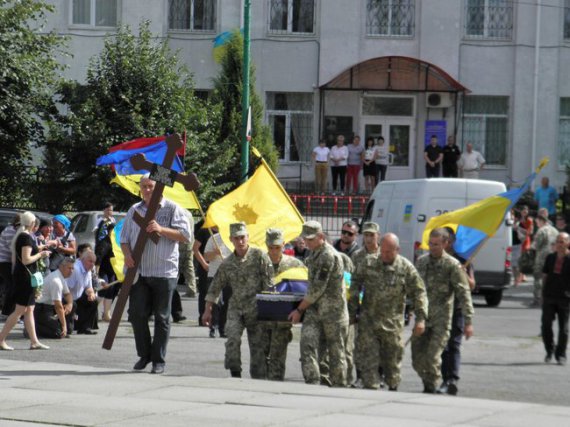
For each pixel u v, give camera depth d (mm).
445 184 30562
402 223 31328
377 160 50594
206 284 23312
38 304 21875
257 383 14641
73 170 39688
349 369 16469
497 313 29609
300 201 48219
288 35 52500
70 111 40656
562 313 20344
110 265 25781
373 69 51594
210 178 40531
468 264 19188
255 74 51250
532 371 19406
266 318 15336
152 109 40156
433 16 52281
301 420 11703
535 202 44531
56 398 13227
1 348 19984
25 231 19953
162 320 15781
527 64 52562
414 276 15438
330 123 52906
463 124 52906
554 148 52625
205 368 18188
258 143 44562
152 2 51938
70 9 51812
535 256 30703
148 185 15867
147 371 16047
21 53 38406
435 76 51688
